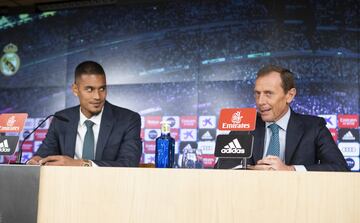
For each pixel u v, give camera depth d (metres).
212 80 3.76
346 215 1.09
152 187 1.20
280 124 2.01
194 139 3.74
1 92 4.18
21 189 1.28
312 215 1.11
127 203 1.21
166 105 3.83
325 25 3.58
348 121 3.46
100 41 4.04
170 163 1.75
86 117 2.28
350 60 3.50
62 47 4.11
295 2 3.65
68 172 1.26
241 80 3.69
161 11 3.93
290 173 1.13
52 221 1.25
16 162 1.82
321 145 1.96
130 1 3.99
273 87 1.92
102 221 1.22
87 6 4.08
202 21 3.83
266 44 3.67
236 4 3.77
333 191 1.10
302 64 3.58
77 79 2.22
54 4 4.14
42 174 1.28
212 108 3.73
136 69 3.93
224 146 1.44
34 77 4.14
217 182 1.17
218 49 3.77
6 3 4.16
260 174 1.14
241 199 1.15
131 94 3.92
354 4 3.55
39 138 4.05
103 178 1.24
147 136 3.84
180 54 3.85
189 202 1.18
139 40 3.96
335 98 3.49
